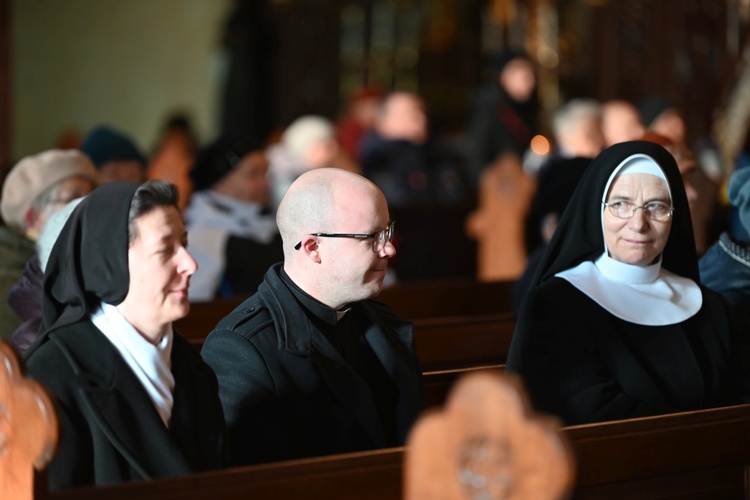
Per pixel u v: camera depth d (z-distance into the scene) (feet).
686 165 25.13
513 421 12.80
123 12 84.28
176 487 14.60
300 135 50.49
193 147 55.57
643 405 19.30
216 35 85.40
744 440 18.13
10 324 22.62
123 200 16.07
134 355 16.29
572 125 40.22
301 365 17.98
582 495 17.15
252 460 17.61
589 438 17.02
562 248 20.89
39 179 24.81
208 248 30.19
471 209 50.14
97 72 83.56
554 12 73.05
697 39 67.56
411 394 18.84
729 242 23.16
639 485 17.49
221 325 18.54
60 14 82.58
